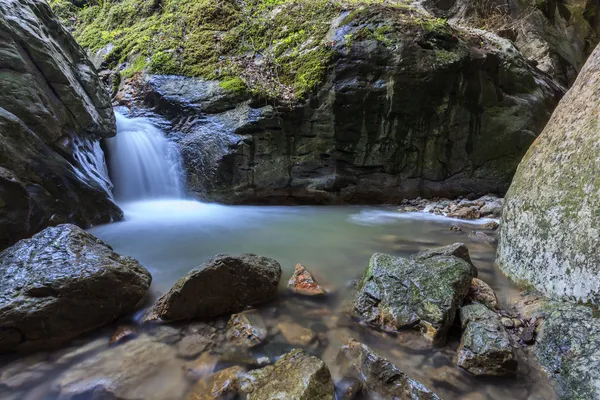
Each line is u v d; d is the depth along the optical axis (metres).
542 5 12.05
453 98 7.45
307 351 2.43
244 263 3.00
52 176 4.20
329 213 6.99
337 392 2.05
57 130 4.48
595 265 2.35
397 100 7.15
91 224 4.90
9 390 2.02
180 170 7.30
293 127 7.32
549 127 3.53
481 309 2.65
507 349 2.19
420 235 5.41
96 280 2.63
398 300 2.74
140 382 2.10
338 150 7.42
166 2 9.62
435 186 8.02
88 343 2.46
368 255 4.45
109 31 10.00
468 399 2.02
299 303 3.10
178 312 2.72
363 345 2.34
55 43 5.18
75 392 2.02
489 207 6.84
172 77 7.75
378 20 7.40
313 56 7.43
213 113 7.28
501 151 7.97
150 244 4.62
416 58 7.07
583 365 2.00
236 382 2.03
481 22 11.19
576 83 3.44
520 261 3.29
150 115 7.63
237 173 7.07
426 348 2.45
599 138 2.62
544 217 2.98
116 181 6.58
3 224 3.53
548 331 2.39
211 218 6.20
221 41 8.22
